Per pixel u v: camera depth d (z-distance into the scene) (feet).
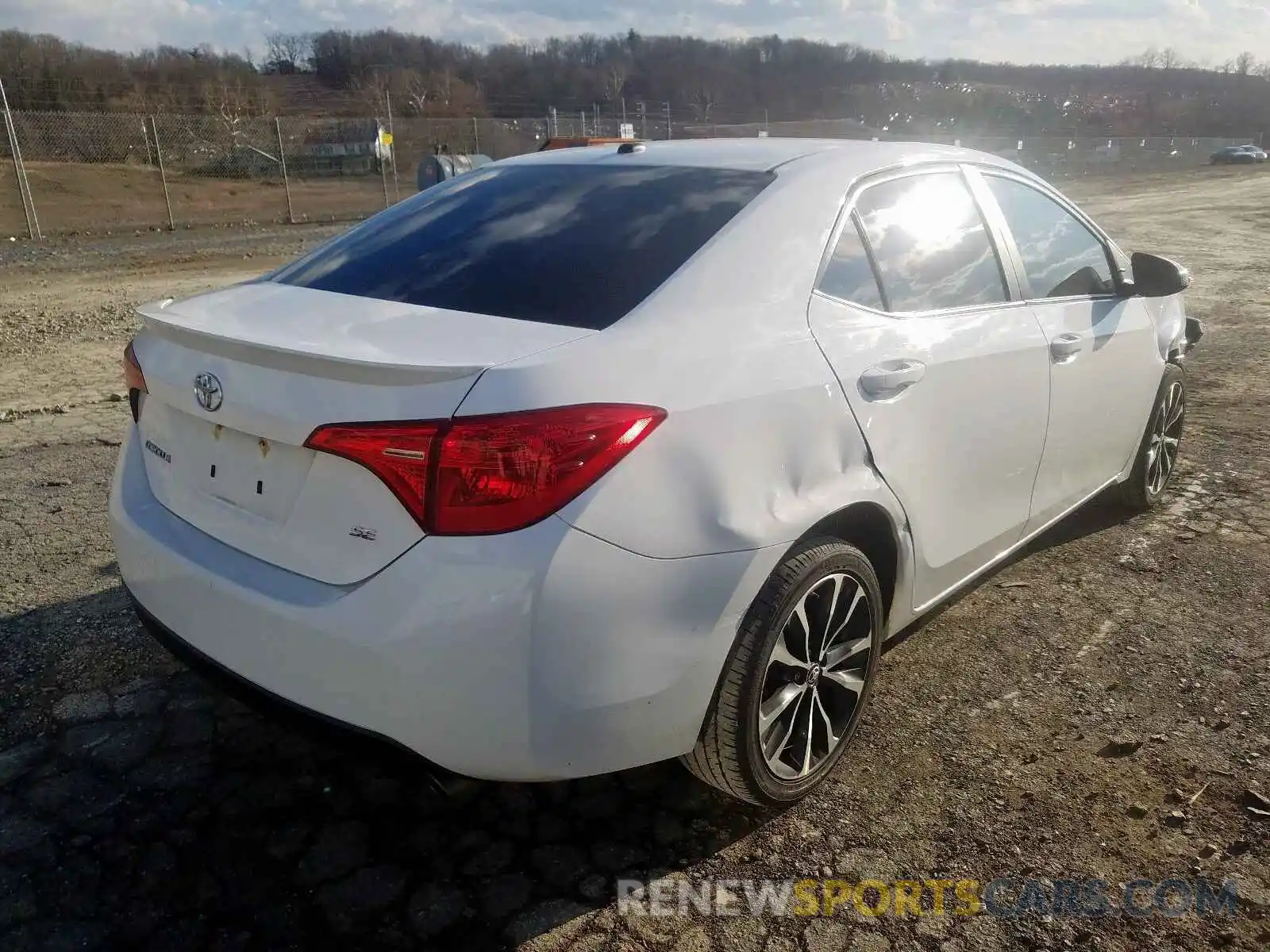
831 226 8.95
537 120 106.11
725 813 8.61
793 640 8.18
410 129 101.40
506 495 6.44
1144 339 13.50
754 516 7.45
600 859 8.05
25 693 10.07
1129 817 8.56
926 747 9.48
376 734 6.84
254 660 7.28
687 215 8.71
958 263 10.28
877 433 8.59
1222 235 60.08
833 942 7.28
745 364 7.64
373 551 6.75
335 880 7.79
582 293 7.89
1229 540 14.30
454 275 8.48
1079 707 10.16
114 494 8.89
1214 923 7.46
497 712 6.60
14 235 62.85
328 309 8.11
